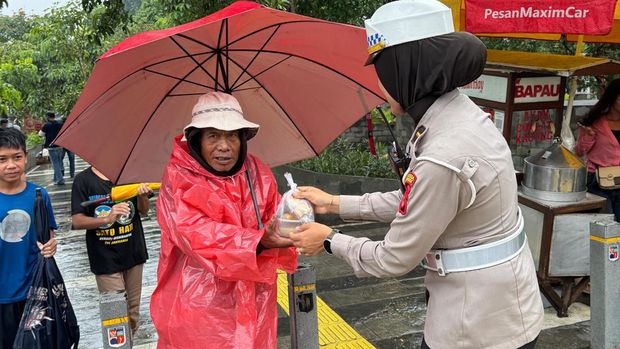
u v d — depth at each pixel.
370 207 2.31
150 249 6.83
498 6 3.82
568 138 4.63
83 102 2.05
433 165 1.68
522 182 4.46
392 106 1.87
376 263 1.81
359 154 9.34
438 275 1.87
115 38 18.08
